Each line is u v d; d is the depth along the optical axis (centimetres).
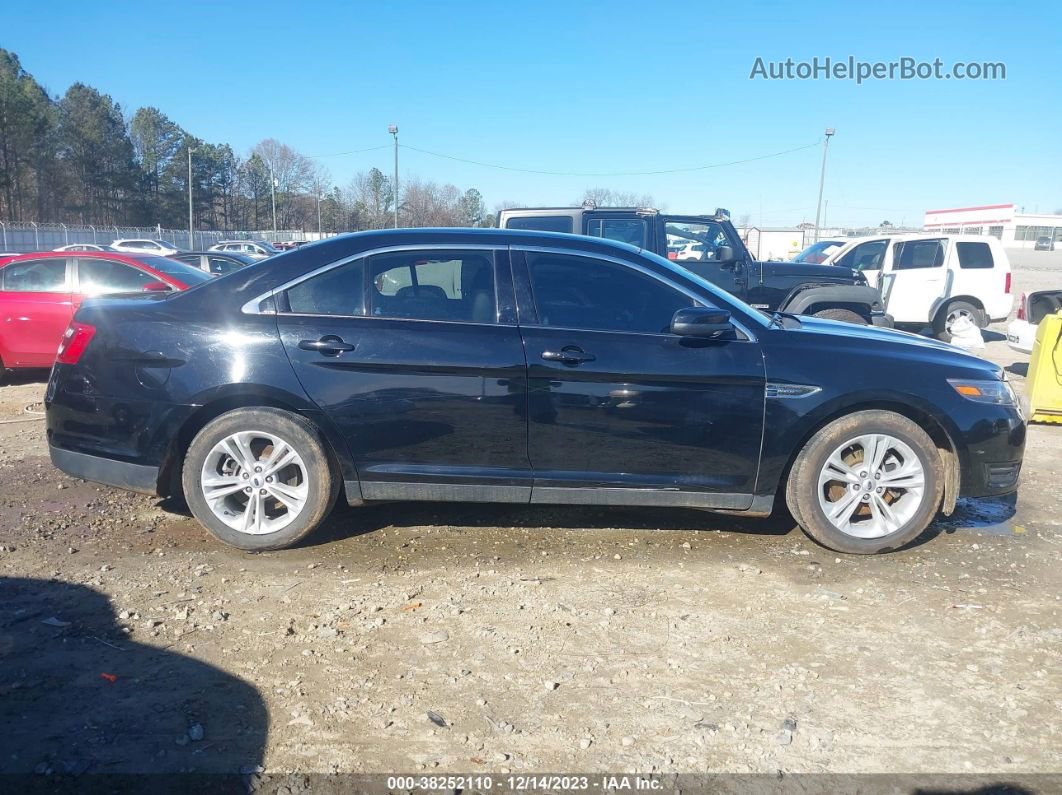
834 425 434
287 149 9606
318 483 427
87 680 306
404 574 409
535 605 376
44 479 551
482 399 422
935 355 451
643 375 421
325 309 432
